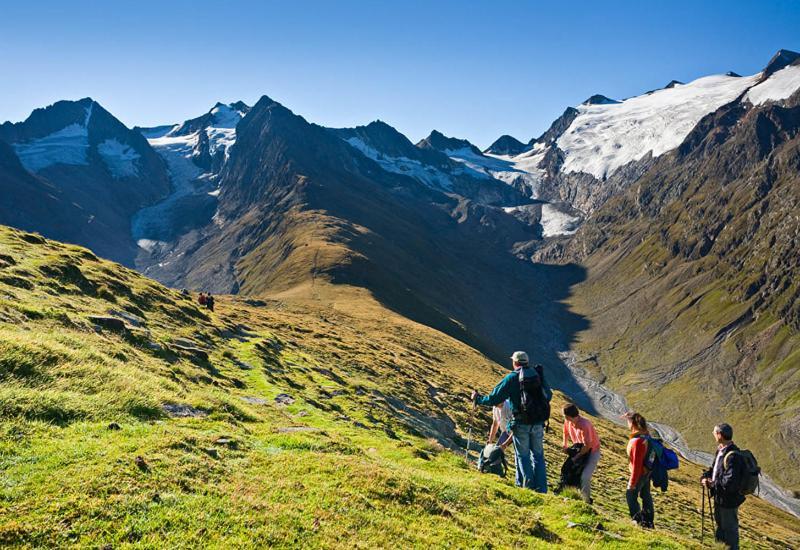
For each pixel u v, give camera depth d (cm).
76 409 1437
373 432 2714
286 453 1499
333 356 5603
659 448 1616
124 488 1052
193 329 3806
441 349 11481
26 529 873
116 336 2580
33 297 2655
